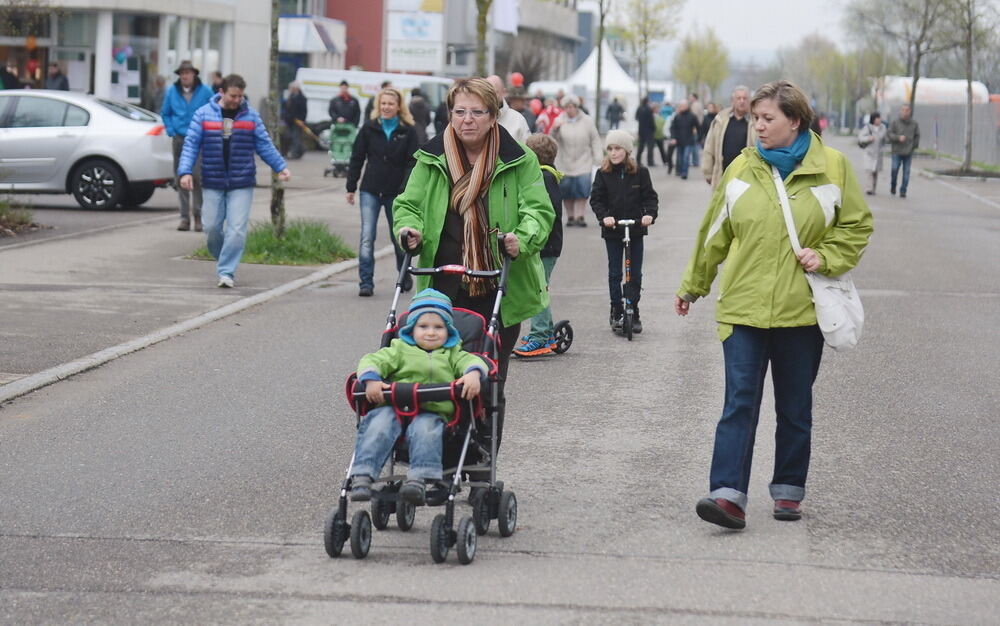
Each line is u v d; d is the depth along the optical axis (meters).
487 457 7.06
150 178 24.62
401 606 5.93
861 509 7.57
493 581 6.28
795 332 7.25
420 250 7.42
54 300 14.55
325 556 6.66
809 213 7.13
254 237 18.94
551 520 7.32
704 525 7.25
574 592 6.13
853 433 9.41
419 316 6.73
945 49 58.75
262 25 50.91
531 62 77.12
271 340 12.81
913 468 8.48
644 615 5.84
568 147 24.77
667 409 10.16
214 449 8.77
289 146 48.47
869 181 42.53
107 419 9.56
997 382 11.26
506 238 6.99
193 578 6.30
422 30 59.88
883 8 70.00
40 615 5.81
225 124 15.87
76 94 25.02
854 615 5.87
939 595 6.16
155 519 7.24
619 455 8.76
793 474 7.37
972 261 20.31
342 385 10.84
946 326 14.12
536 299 7.50
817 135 7.31
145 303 14.60
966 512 7.53
